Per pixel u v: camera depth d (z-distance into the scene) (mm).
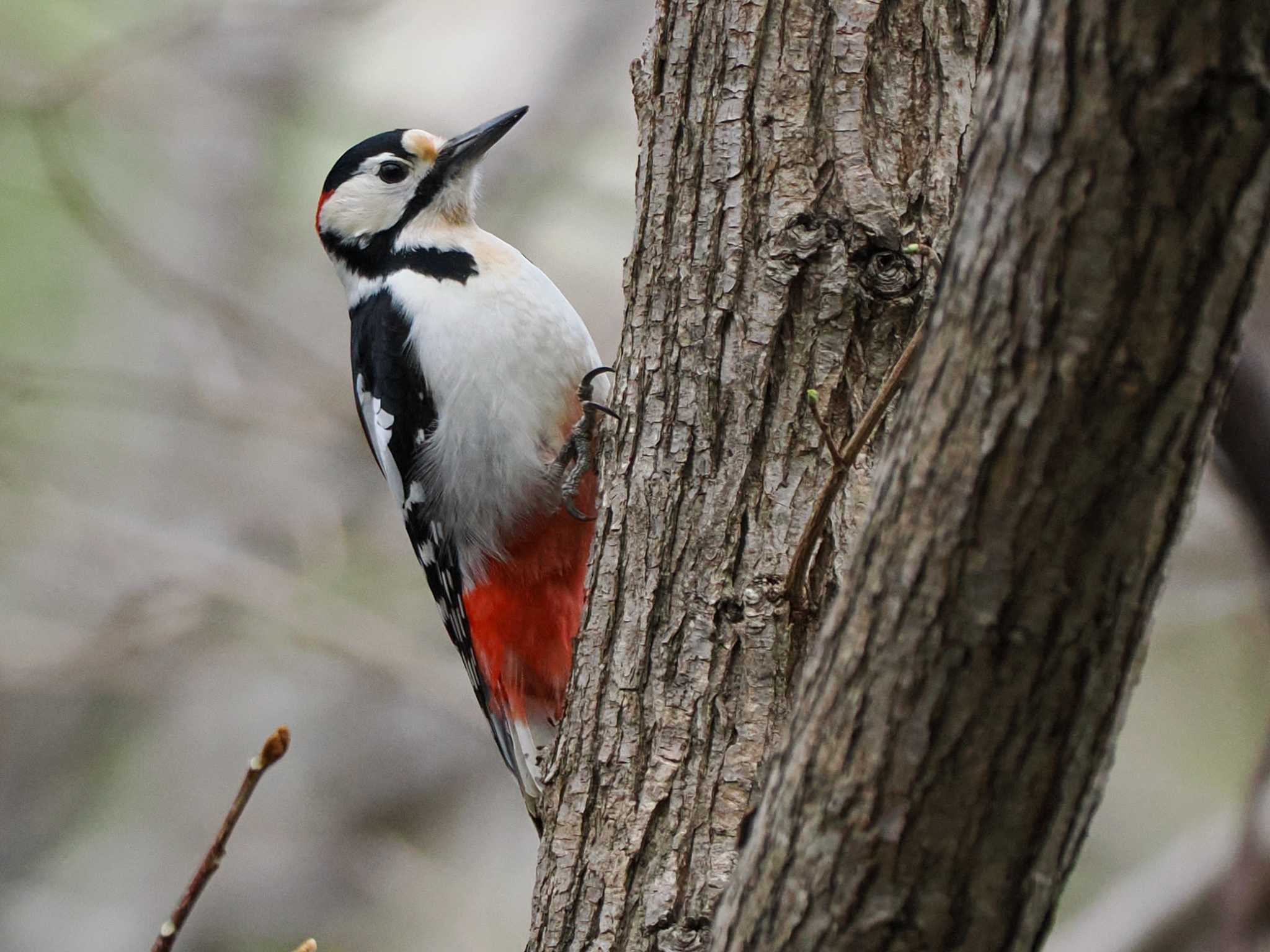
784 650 6172
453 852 17062
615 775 6371
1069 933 12570
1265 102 3682
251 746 17344
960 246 4156
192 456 17359
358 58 18016
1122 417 3957
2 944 16531
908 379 4539
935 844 4379
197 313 16359
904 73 6539
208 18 16328
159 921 16609
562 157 17547
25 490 16172
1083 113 3844
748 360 6387
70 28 15969
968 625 4203
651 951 6098
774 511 6281
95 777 17469
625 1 18125
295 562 16922
